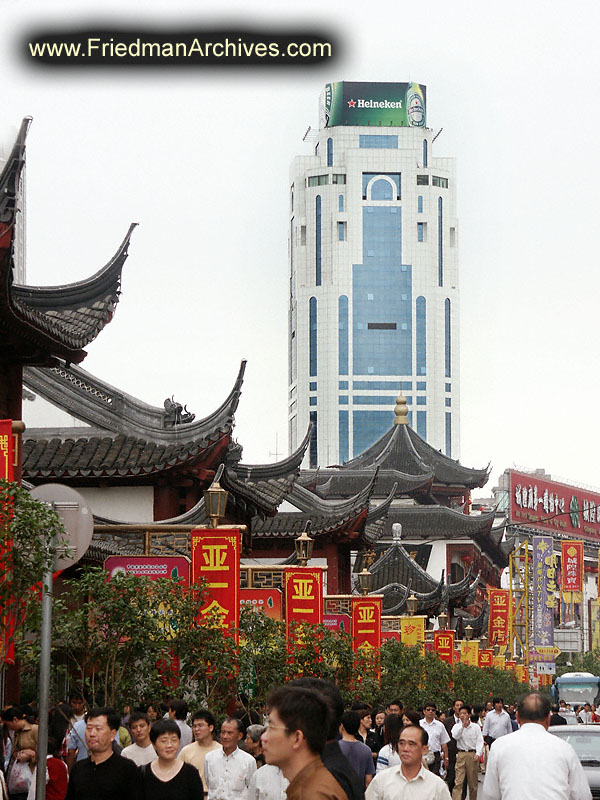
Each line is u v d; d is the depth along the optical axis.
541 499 196.88
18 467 22.42
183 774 16.23
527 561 118.81
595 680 110.62
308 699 9.02
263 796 18.05
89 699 27.05
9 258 27.44
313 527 60.59
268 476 56.34
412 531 109.12
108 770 15.58
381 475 114.69
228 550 28.16
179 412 44.91
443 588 83.06
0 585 17.78
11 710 20.91
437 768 33.66
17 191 27.08
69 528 17.92
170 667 26.34
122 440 44.47
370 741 27.69
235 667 27.36
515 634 123.62
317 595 36.06
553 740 14.69
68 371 45.16
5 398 33.91
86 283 41.34
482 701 66.00
